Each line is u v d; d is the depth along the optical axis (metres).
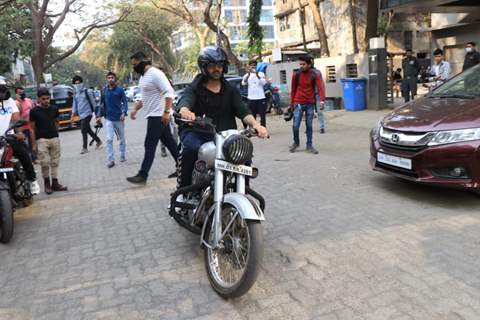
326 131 11.73
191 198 4.18
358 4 25.09
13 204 5.72
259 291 3.61
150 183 7.47
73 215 6.02
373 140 6.06
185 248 4.59
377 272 3.77
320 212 5.32
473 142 4.88
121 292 3.76
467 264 3.81
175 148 7.43
